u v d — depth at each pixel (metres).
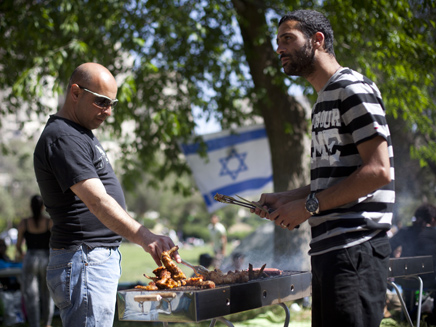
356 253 2.06
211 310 2.17
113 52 7.29
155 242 2.47
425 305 4.98
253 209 2.57
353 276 2.05
